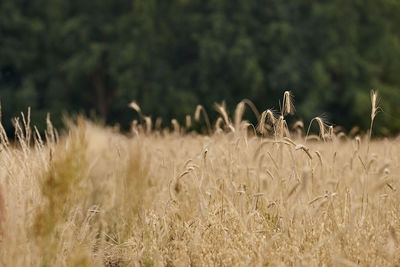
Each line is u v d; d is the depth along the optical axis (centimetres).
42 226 978
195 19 7444
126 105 7288
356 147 1329
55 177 991
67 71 7562
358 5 7669
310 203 1135
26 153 1228
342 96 7288
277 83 7094
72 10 7969
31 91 6931
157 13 7650
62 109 7069
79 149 1077
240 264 1024
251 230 1159
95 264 1104
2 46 7606
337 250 1054
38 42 7762
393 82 7812
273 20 7469
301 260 998
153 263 1128
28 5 7950
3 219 980
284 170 1403
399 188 1348
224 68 7369
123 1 7962
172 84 7456
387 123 6406
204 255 1098
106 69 7631
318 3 7644
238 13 7338
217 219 1218
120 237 1241
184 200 1361
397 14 7812
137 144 1403
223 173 1372
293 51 7300
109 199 1412
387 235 1134
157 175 1570
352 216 1064
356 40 7519
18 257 952
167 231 1220
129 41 7550
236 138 1363
